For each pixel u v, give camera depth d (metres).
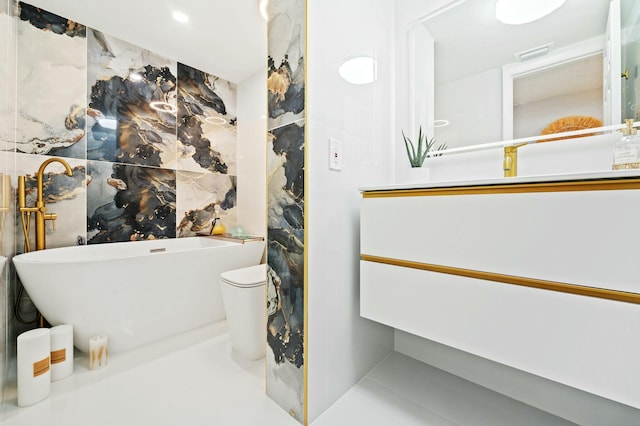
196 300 1.91
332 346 1.16
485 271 0.87
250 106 2.83
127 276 1.57
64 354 1.35
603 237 0.69
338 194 1.19
